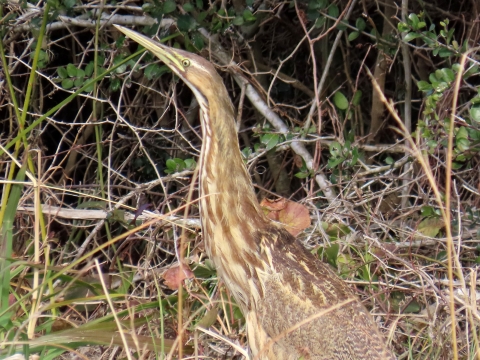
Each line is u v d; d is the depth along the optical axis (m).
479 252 10.07
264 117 12.07
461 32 12.73
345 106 10.90
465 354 7.82
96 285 8.26
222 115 7.63
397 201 11.88
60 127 13.02
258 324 7.63
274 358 7.53
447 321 7.89
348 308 7.38
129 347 6.84
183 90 12.84
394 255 8.70
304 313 7.35
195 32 10.52
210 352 8.35
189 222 9.48
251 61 12.19
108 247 11.14
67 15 11.13
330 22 12.22
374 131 12.32
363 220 10.12
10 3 10.55
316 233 9.84
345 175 10.90
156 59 10.77
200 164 7.80
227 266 7.76
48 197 9.79
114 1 11.05
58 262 10.38
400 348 8.28
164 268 9.23
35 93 11.89
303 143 11.24
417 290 8.57
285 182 12.44
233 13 10.69
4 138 12.73
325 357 7.25
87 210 9.59
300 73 13.12
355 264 9.11
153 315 8.03
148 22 11.13
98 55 11.16
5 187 8.04
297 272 7.53
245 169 7.75
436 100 9.34
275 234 7.74
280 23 12.60
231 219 7.64
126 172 12.64
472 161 11.49
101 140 11.59
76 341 6.58
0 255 7.12
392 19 12.08
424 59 12.28
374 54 13.00
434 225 9.73
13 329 6.88
